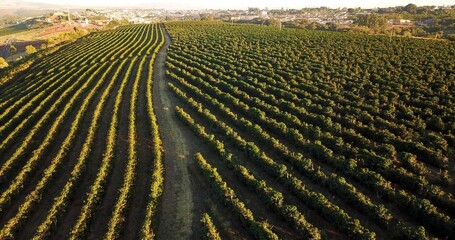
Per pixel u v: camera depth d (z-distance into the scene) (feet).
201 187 118.11
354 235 89.92
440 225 91.91
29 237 99.86
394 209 103.35
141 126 169.99
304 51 320.09
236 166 122.11
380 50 306.76
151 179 118.32
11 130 175.52
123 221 100.89
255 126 151.23
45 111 195.42
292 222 96.17
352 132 145.38
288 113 170.19
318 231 91.71
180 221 102.42
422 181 107.96
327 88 208.54
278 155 135.54
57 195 117.80
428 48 307.17
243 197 112.06
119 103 199.31
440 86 200.54
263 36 422.41
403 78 220.64
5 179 128.26
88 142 146.00
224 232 97.55
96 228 101.65
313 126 161.17
